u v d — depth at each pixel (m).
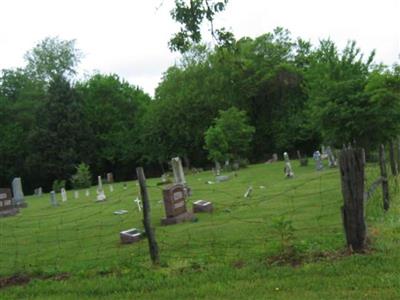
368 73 28.38
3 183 69.56
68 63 74.06
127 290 7.92
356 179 8.31
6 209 27.86
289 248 8.81
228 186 29.27
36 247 14.77
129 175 73.19
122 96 73.62
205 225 15.42
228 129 49.31
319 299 6.60
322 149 47.75
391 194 14.41
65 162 64.81
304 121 58.75
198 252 10.55
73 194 41.41
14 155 68.44
